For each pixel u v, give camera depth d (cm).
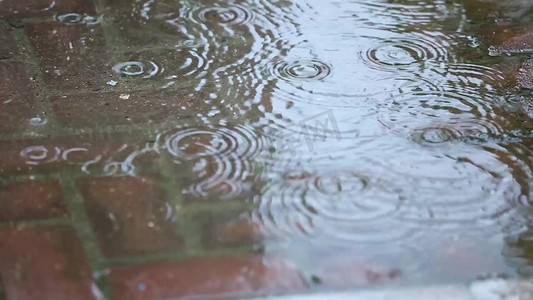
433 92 188
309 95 184
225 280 123
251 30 218
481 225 139
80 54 199
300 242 134
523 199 147
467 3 241
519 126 173
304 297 120
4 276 122
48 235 132
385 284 123
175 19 222
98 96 179
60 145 159
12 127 164
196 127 168
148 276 124
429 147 164
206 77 191
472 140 167
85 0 231
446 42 215
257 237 134
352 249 132
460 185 151
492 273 127
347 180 151
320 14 231
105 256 128
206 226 137
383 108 179
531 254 132
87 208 140
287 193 147
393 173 154
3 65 191
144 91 182
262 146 162
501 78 196
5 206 139
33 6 225
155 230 135
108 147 159
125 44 206
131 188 146
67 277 123
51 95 178
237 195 146
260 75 193
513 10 236
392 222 139
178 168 153
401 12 234
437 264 129
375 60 203
